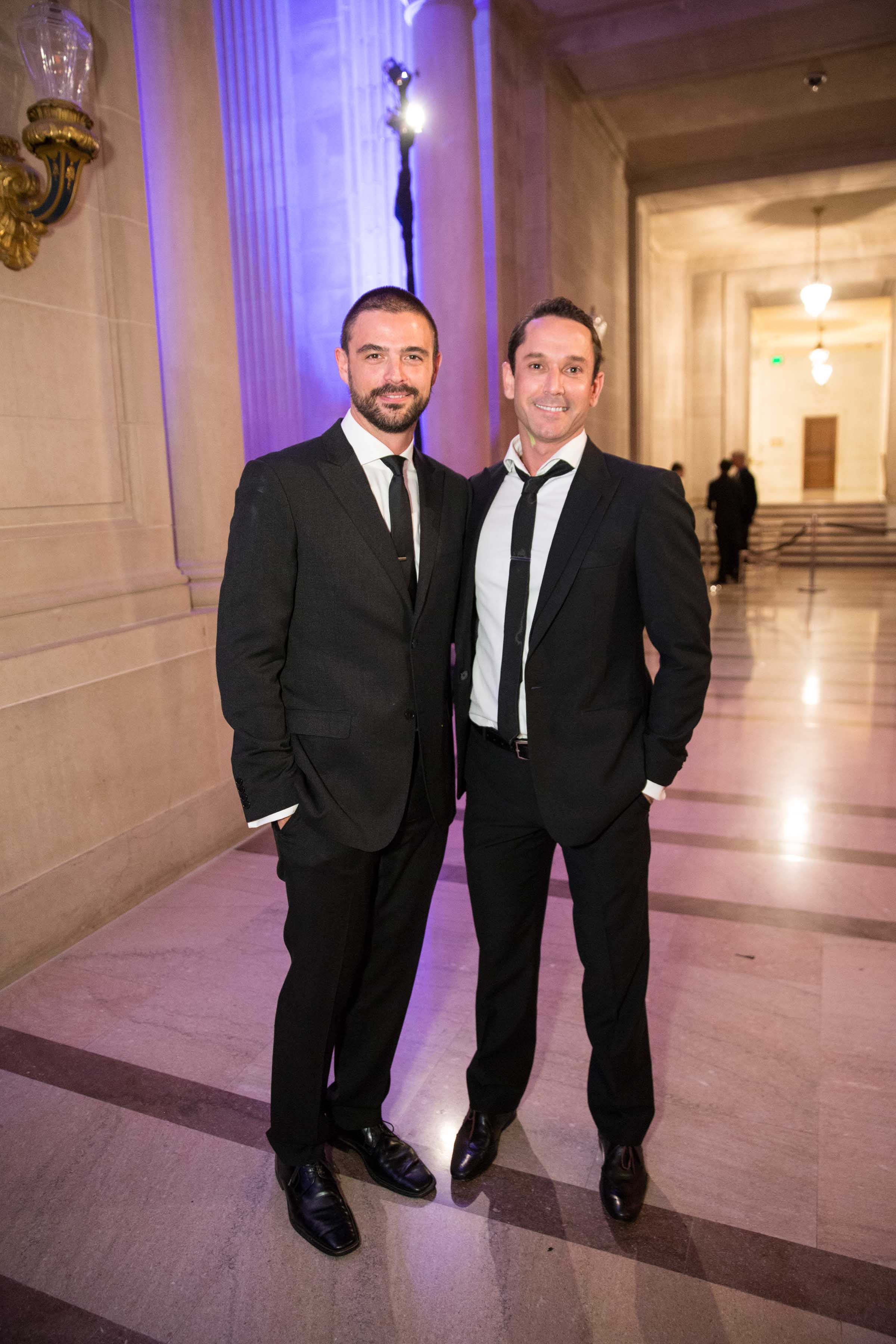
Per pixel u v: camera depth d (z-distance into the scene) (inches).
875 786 183.6
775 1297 68.9
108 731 130.7
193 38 153.3
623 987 74.8
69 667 123.9
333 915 72.3
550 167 322.3
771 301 718.5
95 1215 78.3
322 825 70.0
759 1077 94.8
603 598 70.8
